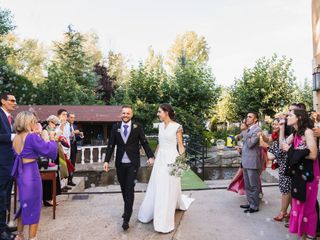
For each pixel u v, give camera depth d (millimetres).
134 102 20031
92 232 4043
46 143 3479
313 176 3289
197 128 18328
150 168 12812
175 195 4172
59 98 25625
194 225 4277
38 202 3506
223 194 5988
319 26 10547
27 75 39500
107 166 4316
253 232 4008
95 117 18484
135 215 4754
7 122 4125
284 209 4387
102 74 33812
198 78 20750
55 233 4016
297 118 3424
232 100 25609
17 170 3469
